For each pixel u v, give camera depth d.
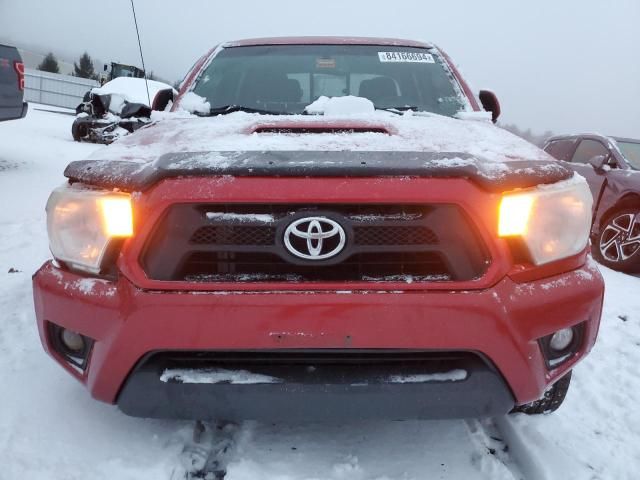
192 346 1.63
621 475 2.02
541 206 1.72
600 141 6.39
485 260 1.66
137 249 1.66
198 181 1.64
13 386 2.42
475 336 1.63
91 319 1.71
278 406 1.69
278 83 3.03
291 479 1.89
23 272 4.04
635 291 4.61
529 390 1.73
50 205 1.86
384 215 1.66
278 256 1.66
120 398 1.74
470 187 1.64
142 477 1.87
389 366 1.71
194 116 2.62
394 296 1.62
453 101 2.93
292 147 1.85
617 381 2.83
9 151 9.75
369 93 2.97
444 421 2.33
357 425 2.26
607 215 5.67
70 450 2.00
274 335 1.62
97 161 1.88
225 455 2.04
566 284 1.76
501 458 2.12
